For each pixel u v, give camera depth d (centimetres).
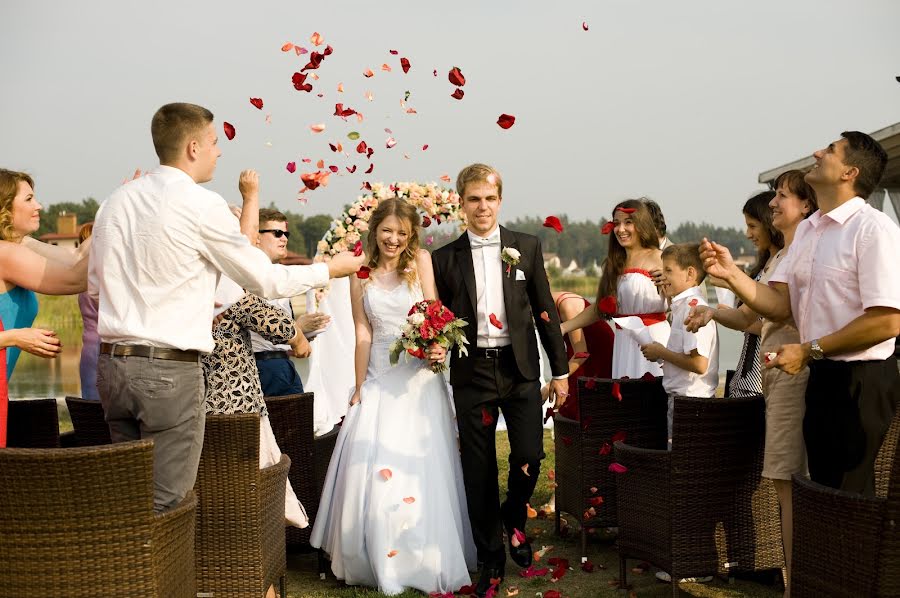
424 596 421
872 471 314
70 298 2525
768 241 434
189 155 328
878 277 304
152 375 306
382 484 434
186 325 312
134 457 251
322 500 462
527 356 435
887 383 313
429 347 427
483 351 438
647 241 536
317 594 435
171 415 309
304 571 480
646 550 415
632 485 423
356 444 449
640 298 533
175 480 312
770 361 314
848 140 323
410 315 436
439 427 453
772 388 362
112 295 312
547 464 717
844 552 276
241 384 382
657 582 444
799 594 301
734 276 346
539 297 450
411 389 455
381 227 459
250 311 381
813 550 292
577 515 489
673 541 393
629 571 464
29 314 379
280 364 496
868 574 267
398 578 425
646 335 473
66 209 7362
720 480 395
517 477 445
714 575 398
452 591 428
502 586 441
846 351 309
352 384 716
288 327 383
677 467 390
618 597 422
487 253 445
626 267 544
